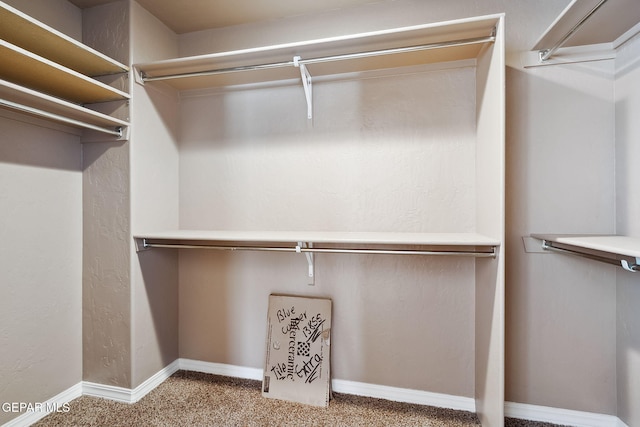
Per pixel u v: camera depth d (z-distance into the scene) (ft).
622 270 4.70
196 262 6.66
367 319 5.85
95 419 5.09
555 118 4.98
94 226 5.72
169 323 6.48
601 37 4.60
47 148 5.22
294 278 6.19
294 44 4.82
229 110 6.45
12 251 4.75
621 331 4.73
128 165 5.52
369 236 5.09
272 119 6.23
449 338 5.52
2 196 4.63
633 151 4.43
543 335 5.11
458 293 5.47
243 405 5.51
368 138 5.79
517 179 5.11
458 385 5.49
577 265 4.98
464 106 5.38
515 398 5.22
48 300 5.24
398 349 5.73
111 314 5.64
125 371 5.58
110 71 5.51
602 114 4.82
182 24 6.31
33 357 5.01
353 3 5.71
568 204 4.97
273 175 6.25
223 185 6.49
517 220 5.13
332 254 5.99
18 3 4.76
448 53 5.08
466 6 5.32
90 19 5.69
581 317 4.98
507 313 5.18
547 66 4.99
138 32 5.64
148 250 5.92
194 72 5.72
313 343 5.90
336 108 5.91
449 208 5.48
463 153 5.41
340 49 4.97
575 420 5.01
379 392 5.80
